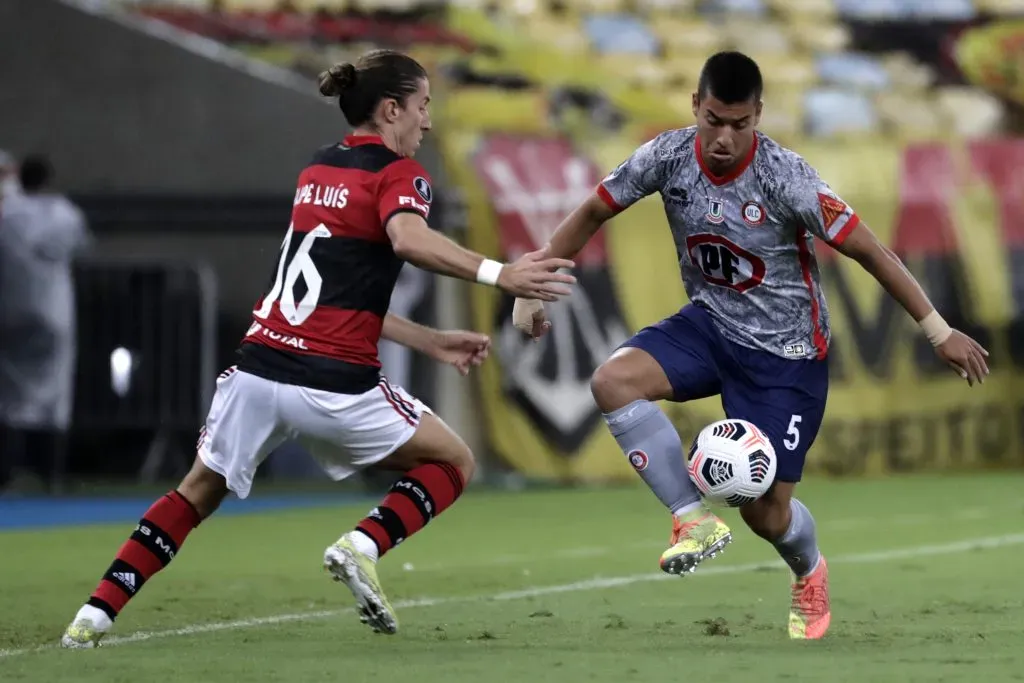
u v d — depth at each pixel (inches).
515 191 2075.5
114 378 2103.8
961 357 743.1
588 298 2102.6
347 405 728.3
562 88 2608.3
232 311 2134.6
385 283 737.0
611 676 639.1
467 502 1866.4
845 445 2199.8
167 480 2151.8
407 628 847.1
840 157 2269.9
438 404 2053.4
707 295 788.0
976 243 2245.3
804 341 775.7
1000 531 1467.8
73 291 2098.9
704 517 756.6
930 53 3102.9
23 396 1987.0
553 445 2091.5
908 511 1690.5
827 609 799.7
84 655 724.0
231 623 879.1
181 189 2140.7
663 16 3038.9
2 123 2158.0
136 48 2151.8
